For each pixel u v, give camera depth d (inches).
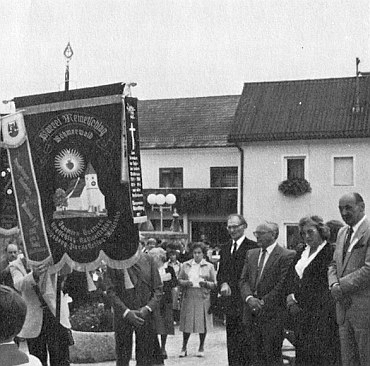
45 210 269.6
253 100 1337.4
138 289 306.2
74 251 264.4
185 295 436.5
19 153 274.8
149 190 1457.9
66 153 264.2
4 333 125.0
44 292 283.1
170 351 445.7
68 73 275.0
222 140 1437.0
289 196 1251.2
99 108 257.0
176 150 1456.7
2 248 340.2
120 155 253.9
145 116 1571.1
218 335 524.7
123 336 305.3
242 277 322.7
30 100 271.6
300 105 1293.1
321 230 296.2
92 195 259.9
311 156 1245.1
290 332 340.8
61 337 291.1
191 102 1590.8
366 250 263.1
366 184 1211.2
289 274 301.9
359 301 261.6
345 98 1279.5
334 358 288.8
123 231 255.3
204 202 1409.9
